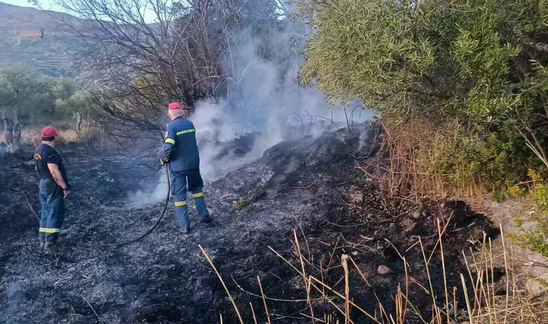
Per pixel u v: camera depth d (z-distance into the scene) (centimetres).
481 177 496
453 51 403
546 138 454
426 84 433
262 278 443
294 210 579
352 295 399
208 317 400
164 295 439
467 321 338
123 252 547
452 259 430
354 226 511
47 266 518
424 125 493
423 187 531
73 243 578
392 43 386
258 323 384
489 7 384
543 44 414
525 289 356
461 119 449
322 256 465
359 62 427
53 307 430
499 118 406
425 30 408
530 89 396
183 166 574
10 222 648
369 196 562
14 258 538
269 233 538
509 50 375
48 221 560
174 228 598
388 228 493
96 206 719
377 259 447
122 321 401
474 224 460
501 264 400
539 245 314
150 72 962
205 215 594
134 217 654
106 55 985
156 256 528
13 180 817
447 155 475
